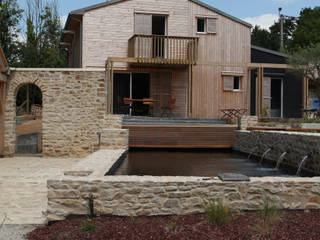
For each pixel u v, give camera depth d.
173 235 3.77
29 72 11.41
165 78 14.80
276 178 4.71
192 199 4.41
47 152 11.41
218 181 4.45
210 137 11.20
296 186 4.53
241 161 8.59
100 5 13.92
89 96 11.48
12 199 5.64
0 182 7.01
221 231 3.86
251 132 9.95
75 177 4.53
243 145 10.52
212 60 15.16
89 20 13.90
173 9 14.70
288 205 4.52
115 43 14.14
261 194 4.48
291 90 16.23
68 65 22.56
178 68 14.86
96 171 5.47
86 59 13.88
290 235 3.73
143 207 4.37
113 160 7.02
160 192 4.38
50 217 4.34
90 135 11.48
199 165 7.73
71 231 3.94
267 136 8.95
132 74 14.77
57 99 11.43
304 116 14.22
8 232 4.06
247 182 4.46
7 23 21.23
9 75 11.37
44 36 24.12
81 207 4.37
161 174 6.48
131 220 4.26
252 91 15.80
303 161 6.79
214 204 4.27
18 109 20.61
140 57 13.48
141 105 14.73
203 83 15.07
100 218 4.32
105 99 11.57
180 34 14.77
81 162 6.68
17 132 13.88
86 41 13.88
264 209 4.20
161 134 10.95
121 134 9.79
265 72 15.83
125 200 4.36
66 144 11.45
